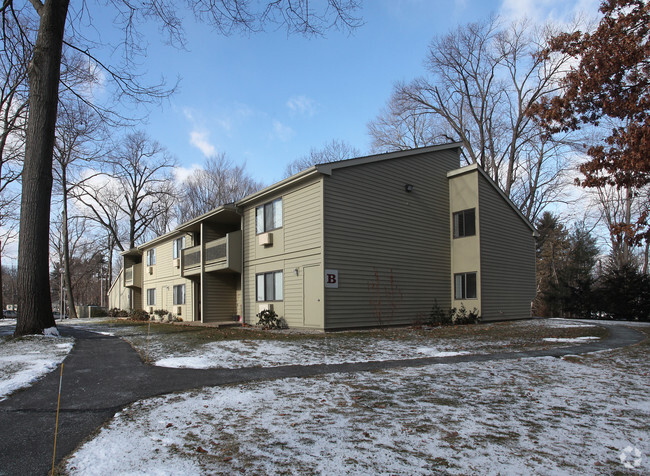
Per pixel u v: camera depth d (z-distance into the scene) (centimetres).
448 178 1983
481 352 997
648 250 3466
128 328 1870
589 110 1194
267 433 462
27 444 442
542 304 3300
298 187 1616
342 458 394
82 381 735
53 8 1349
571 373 758
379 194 1670
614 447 423
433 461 388
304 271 1559
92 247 5806
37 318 1341
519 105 3091
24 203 1353
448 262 1934
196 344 1175
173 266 2758
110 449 420
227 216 2116
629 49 1036
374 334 1362
